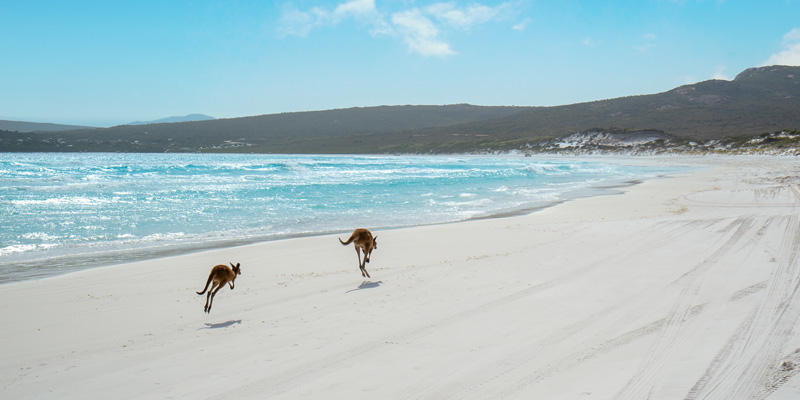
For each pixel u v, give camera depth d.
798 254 9.37
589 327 5.93
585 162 73.94
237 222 17.58
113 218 18.05
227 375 4.96
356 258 11.23
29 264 11.12
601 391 4.27
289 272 9.91
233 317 6.99
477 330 5.98
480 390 4.41
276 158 111.38
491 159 96.00
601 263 9.30
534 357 5.10
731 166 53.84
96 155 137.38
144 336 6.30
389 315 6.72
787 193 22.41
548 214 18.73
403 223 17.19
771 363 4.70
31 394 4.68
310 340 5.89
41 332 6.52
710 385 4.30
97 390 4.73
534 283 8.05
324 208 21.25
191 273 10.08
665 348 5.19
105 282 9.36
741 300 6.70
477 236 13.48
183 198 24.30
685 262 9.12
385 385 4.59
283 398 4.40
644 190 28.44
